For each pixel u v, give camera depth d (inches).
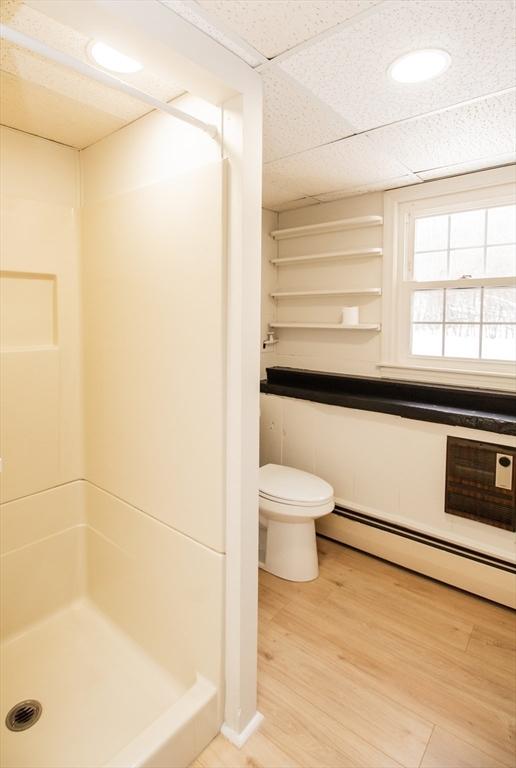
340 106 60.5
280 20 41.4
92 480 77.1
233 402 52.8
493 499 79.2
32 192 68.8
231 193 50.4
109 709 60.2
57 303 73.3
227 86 46.9
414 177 93.6
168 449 61.0
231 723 57.7
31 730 57.0
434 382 99.2
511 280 88.4
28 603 73.6
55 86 53.1
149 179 61.2
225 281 51.8
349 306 111.7
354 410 97.3
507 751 55.6
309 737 57.4
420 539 91.4
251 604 56.6
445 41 45.2
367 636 76.0
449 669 68.9
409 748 55.9
